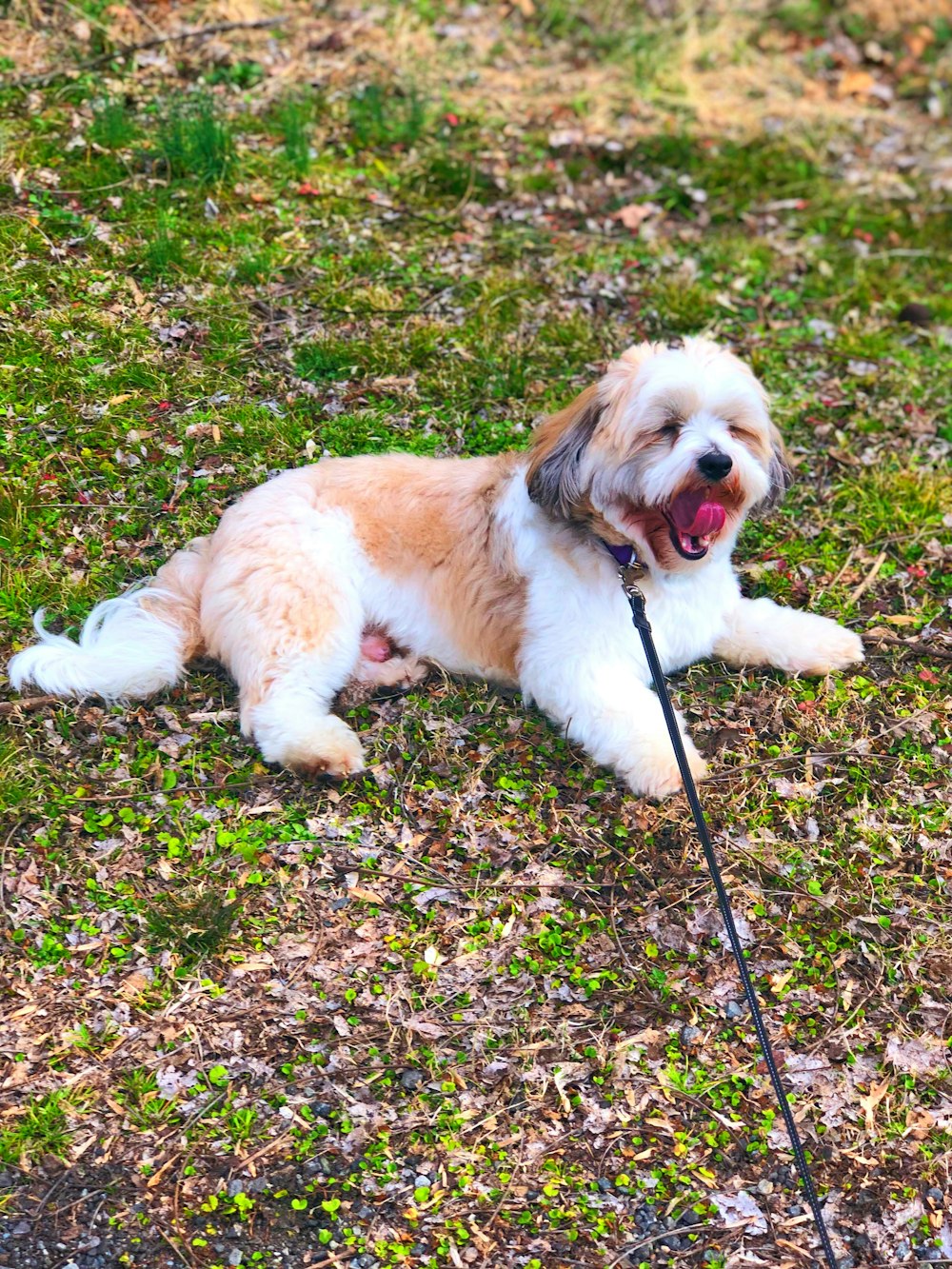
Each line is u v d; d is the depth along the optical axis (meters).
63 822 1.81
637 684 1.89
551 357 2.27
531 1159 1.65
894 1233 1.63
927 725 1.94
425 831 1.84
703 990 1.75
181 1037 1.69
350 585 1.91
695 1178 1.65
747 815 1.86
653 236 2.51
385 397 2.18
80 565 1.99
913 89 3.02
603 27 2.94
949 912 1.80
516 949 1.76
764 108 2.84
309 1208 1.62
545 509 1.87
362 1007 1.72
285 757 1.85
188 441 2.09
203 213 2.34
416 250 2.38
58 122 2.39
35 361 2.12
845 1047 1.72
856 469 2.20
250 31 2.63
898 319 2.45
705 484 1.76
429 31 2.77
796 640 1.96
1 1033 1.68
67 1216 1.60
